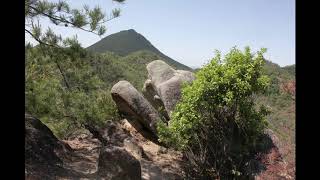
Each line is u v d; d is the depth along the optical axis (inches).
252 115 273.4
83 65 383.6
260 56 278.4
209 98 281.3
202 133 293.6
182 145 291.9
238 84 271.6
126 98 392.5
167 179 307.7
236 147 282.7
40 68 360.2
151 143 412.8
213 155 295.3
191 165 299.3
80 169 294.4
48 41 352.8
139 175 273.9
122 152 271.6
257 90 272.7
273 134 268.7
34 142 289.0
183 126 287.9
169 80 384.2
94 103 389.4
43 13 340.8
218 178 282.7
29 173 256.2
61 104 365.1
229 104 275.3
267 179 239.0
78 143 379.6
